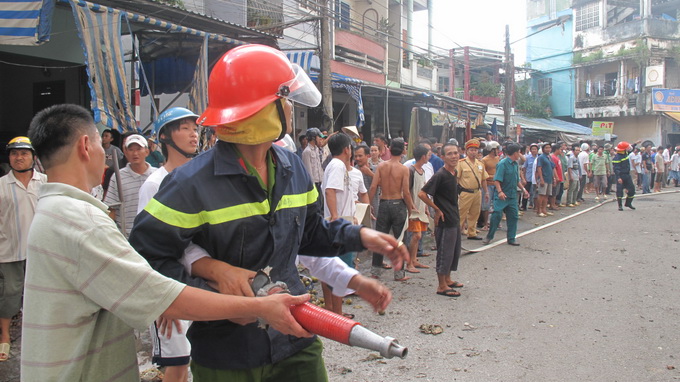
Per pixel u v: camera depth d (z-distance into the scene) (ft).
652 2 108.88
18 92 33.30
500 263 23.49
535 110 106.11
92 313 5.07
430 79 75.92
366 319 15.80
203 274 5.43
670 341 13.84
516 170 27.84
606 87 103.81
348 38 52.08
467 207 29.12
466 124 60.49
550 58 111.75
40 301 4.88
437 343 13.85
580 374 11.89
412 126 46.47
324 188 16.72
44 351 4.85
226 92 5.57
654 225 34.86
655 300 17.58
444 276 18.31
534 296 18.22
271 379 6.01
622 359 12.71
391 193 19.84
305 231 6.75
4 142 30.01
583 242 28.78
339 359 12.95
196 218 5.34
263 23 40.09
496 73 97.76
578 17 106.42
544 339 14.10
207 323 5.75
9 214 13.23
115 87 20.27
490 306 17.08
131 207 13.33
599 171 52.03
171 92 30.78
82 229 4.87
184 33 25.48
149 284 4.76
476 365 12.45
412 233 21.83
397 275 20.21
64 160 5.37
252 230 5.57
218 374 5.72
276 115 5.69
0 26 18.67
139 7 23.26
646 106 95.61
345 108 53.36
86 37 19.57
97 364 5.25
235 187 5.54
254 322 5.74
